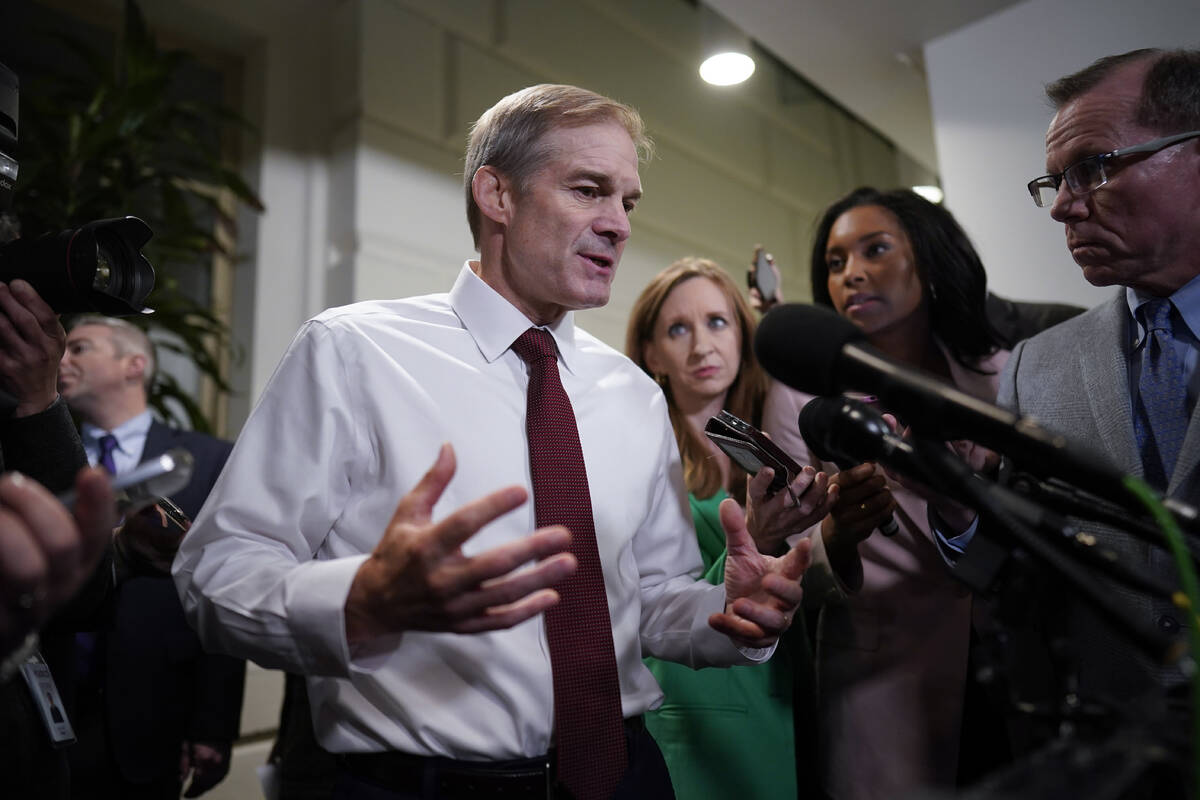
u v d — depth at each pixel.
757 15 2.51
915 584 1.32
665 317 1.66
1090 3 2.11
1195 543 0.82
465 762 0.86
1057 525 0.55
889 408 0.60
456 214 3.19
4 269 0.84
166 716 1.68
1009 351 1.60
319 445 0.91
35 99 2.26
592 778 0.86
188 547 0.89
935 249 1.55
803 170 4.91
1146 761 0.41
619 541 1.01
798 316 0.67
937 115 2.39
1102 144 1.00
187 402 2.28
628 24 4.00
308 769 1.65
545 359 1.03
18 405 0.85
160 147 2.92
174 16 3.04
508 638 0.91
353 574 0.73
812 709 1.39
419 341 1.01
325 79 3.20
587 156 1.02
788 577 0.89
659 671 1.35
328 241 3.05
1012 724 0.64
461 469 0.94
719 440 1.01
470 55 3.33
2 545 0.46
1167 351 1.02
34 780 0.79
